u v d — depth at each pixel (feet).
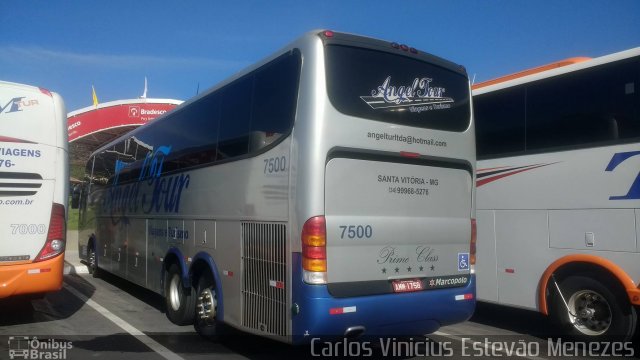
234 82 21.43
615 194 20.75
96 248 41.50
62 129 24.59
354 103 17.29
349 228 16.75
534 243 23.48
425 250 18.67
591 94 21.98
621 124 20.84
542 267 23.12
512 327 26.35
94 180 43.60
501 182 25.00
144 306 30.55
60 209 24.09
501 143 25.17
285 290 16.97
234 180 20.45
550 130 23.24
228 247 20.59
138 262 31.19
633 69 20.74
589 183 21.61
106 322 26.13
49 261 23.48
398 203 18.04
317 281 16.03
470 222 20.21
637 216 20.06
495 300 24.97
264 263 18.15
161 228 27.76
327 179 16.48
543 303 22.95
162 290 27.12
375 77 17.94
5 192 22.86
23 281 22.79
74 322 26.07
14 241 22.86
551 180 22.97
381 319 17.25
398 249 17.92
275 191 17.75
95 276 42.06
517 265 24.12
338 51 17.33
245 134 20.04
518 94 24.73
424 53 19.57
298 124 16.97
